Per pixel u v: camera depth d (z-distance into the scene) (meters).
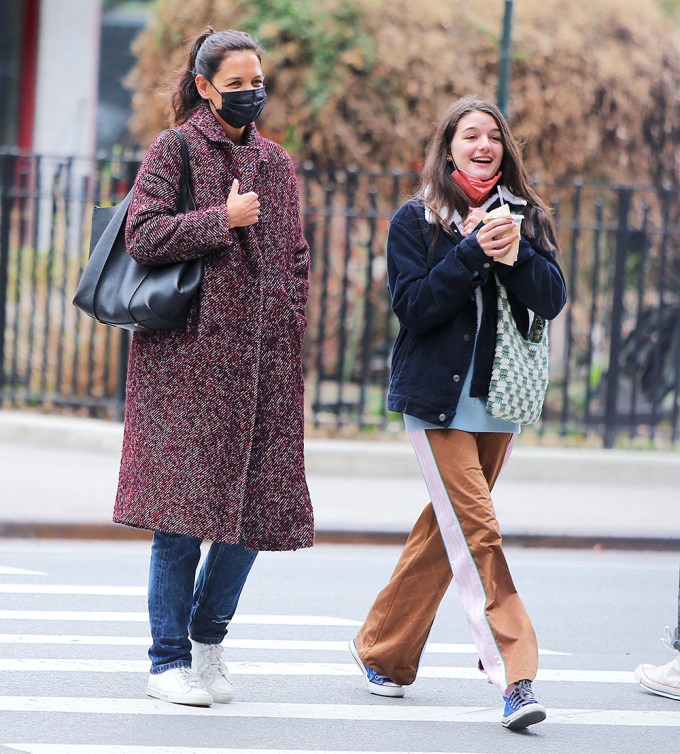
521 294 18.17
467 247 17.67
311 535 18.44
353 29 53.16
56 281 50.19
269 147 18.41
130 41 81.81
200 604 18.86
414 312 18.05
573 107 55.00
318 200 51.75
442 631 24.89
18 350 47.19
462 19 54.50
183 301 17.41
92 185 51.44
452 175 18.56
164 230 17.34
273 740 17.48
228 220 17.31
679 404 47.47
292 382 18.23
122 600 25.84
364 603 26.94
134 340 18.27
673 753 17.89
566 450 42.84
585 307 53.34
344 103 53.03
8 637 22.55
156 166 17.88
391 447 41.44
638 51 56.47
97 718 18.02
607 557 33.47
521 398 18.25
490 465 18.94
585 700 20.59
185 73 18.62
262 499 18.02
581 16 56.06
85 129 79.94
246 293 17.73
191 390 17.59
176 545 18.20
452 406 18.22
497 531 18.09
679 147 57.75
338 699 19.69
